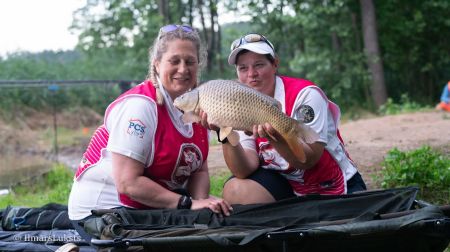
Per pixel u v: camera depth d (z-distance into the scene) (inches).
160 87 148.6
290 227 123.3
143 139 144.3
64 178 396.8
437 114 584.1
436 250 122.4
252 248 120.8
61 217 167.6
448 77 1003.9
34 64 1066.7
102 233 127.6
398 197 140.5
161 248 121.4
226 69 1173.7
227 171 303.4
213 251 121.5
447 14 927.7
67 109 1019.9
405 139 385.1
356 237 119.6
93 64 1164.5
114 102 148.9
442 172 233.6
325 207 141.1
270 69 161.2
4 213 171.3
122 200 149.7
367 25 858.8
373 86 866.1
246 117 137.5
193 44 150.6
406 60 977.5
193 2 1334.9
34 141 865.5
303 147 149.8
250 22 923.4
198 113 140.7
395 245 121.0
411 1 923.4
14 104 966.4
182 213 140.7
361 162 302.2
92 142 154.5
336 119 167.3
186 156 151.9
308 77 890.1
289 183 167.8
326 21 880.9
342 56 886.4
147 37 1067.3
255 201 162.2
